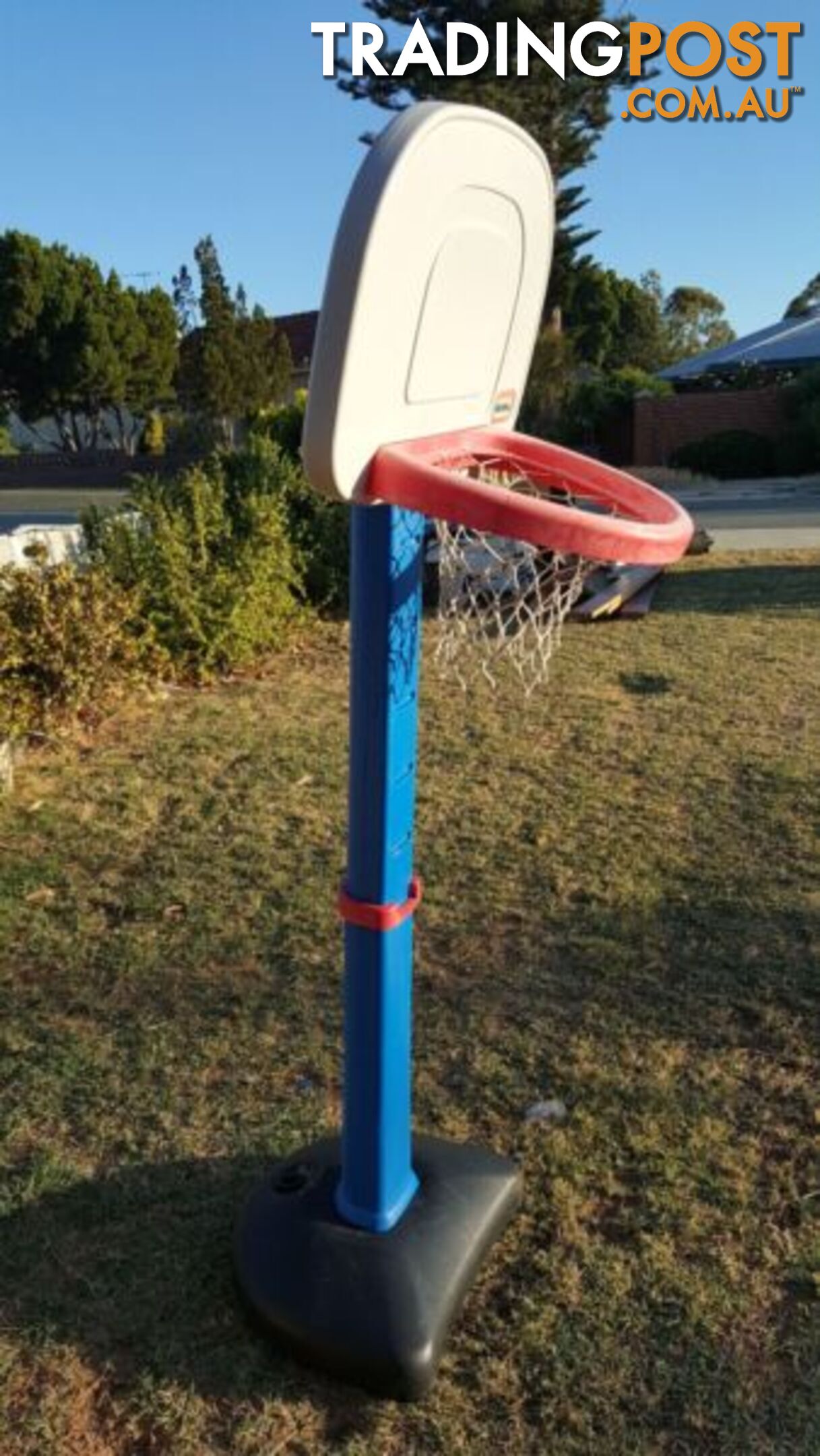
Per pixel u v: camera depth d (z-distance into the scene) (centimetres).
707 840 410
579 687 610
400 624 175
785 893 367
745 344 2720
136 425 3794
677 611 805
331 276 141
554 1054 285
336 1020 301
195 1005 308
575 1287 214
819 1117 260
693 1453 182
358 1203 204
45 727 500
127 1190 238
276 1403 191
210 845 410
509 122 159
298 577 752
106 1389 193
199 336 3142
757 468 2145
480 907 362
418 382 164
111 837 417
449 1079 275
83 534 654
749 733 529
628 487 189
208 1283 214
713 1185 240
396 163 138
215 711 577
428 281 154
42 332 3312
